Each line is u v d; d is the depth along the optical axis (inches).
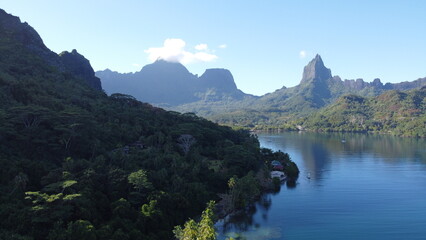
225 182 5383.9
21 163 3841.0
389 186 6569.9
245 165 6309.1
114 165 4611.2
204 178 5305.1
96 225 3297.2
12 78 6609.3
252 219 4645.7
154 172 4618.6
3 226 2901.1
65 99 7037.4
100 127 5802.2
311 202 5467.5
